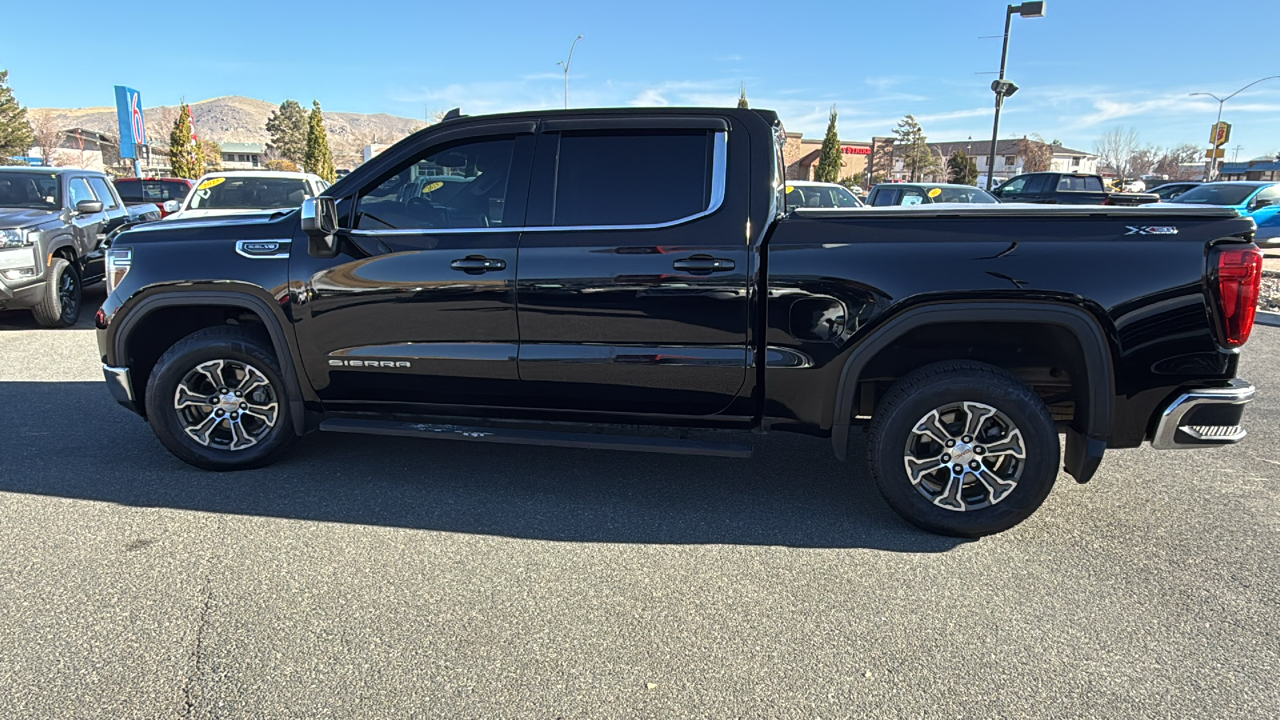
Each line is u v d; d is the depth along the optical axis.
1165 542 3.52
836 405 3.52
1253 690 2.48
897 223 3.41
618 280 3.58
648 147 3.68
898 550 3.42
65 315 8.56
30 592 2.96
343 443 4.73
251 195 10.37
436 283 3.73
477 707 2.37
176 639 2.68
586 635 2.75
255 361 4.04
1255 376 6.66
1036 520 3.76
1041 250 3.26
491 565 3.24
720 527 3.64
